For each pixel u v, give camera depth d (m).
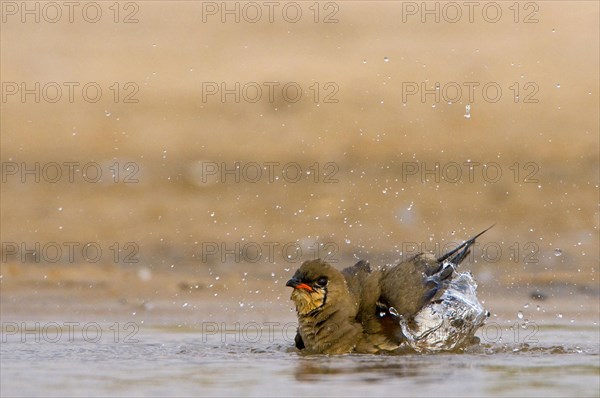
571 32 33.31
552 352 11.46
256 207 22.58
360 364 10.63
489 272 18.00
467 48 32.62
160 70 32.91
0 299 16.27
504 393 9.23
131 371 10.35
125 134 28.28
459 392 9.27
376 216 21.81
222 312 15.25
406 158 25.73
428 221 21.41
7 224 21.78
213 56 33.84
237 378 9.93
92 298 16.44
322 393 9.20
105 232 21.33
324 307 11.38
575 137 26.67
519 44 32.75
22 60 33.88
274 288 17.30
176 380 9.87
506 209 22.08
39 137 28.05
